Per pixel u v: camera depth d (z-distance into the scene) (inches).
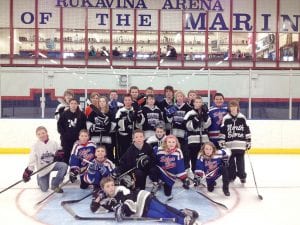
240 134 241.6
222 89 431.2
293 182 255.8
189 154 252.5
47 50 561.3
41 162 219.3
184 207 198.1
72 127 244.5
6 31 559.5
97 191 190.2
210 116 255.3
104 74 426.3
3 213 188.1
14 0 558.9
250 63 570.3
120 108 250.2
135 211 174.1
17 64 557.0
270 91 444.1
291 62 571.5
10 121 362.6
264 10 570.9
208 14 570.3
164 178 213.0
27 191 229.8
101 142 248.2
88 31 563.8
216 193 226.7
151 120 248.1
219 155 219.3
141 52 565.0
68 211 188.9
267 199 215.0
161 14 567.5
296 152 371.9
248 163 323.3
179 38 569.0
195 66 568.7
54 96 436.8
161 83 424.8
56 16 562.3
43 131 217.2
